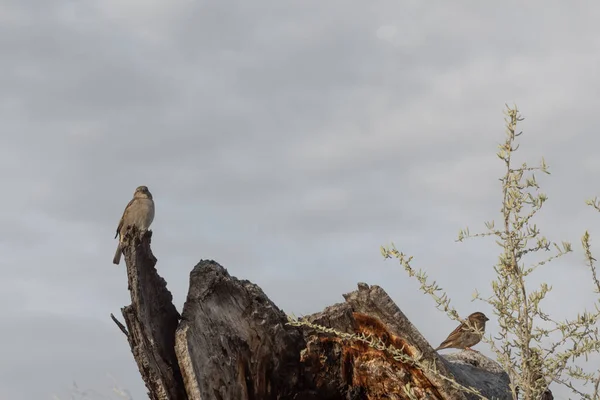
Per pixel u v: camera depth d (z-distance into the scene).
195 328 5.93
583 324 5.04
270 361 6.32
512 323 5.08
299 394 6.43
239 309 6.20
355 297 6.07
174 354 5.97
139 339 5.85
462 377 6.21
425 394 5.95
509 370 5.16
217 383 5.93
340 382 6.42
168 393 5.84
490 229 5.16
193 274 6.16
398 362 6.06
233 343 6.09
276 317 6.32
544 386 5.14
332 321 6.28
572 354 5.03
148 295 5.93
